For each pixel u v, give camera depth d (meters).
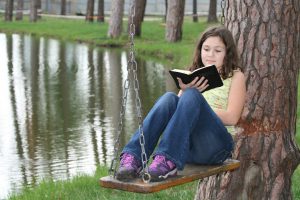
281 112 6.82
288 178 7.02
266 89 6.76
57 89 20.53
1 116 16.28
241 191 6.95
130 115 16.34
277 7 6.70
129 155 5.35
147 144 5.46
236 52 6.02
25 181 10.84
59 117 16.11
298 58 6.93
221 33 5.95
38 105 17.77
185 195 8.59
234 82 5.99
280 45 6.73
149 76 23.45
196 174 5.33
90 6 51.19
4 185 10.58
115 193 9.01
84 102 18.20
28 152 12.82
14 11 66.38
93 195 8.96
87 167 11.67
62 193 9.10
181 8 35.09
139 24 37.88
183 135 5.33
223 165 5.66
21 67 26.00
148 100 18.45
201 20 55.88
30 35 43.16
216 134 5.55
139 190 4.98
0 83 21.72
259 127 6.82
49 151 12.88
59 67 26.11
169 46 31.89
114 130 14.66
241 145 6.86
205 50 5.99
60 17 58.91
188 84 5.57
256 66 6.75
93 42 37.34
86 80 22.55
